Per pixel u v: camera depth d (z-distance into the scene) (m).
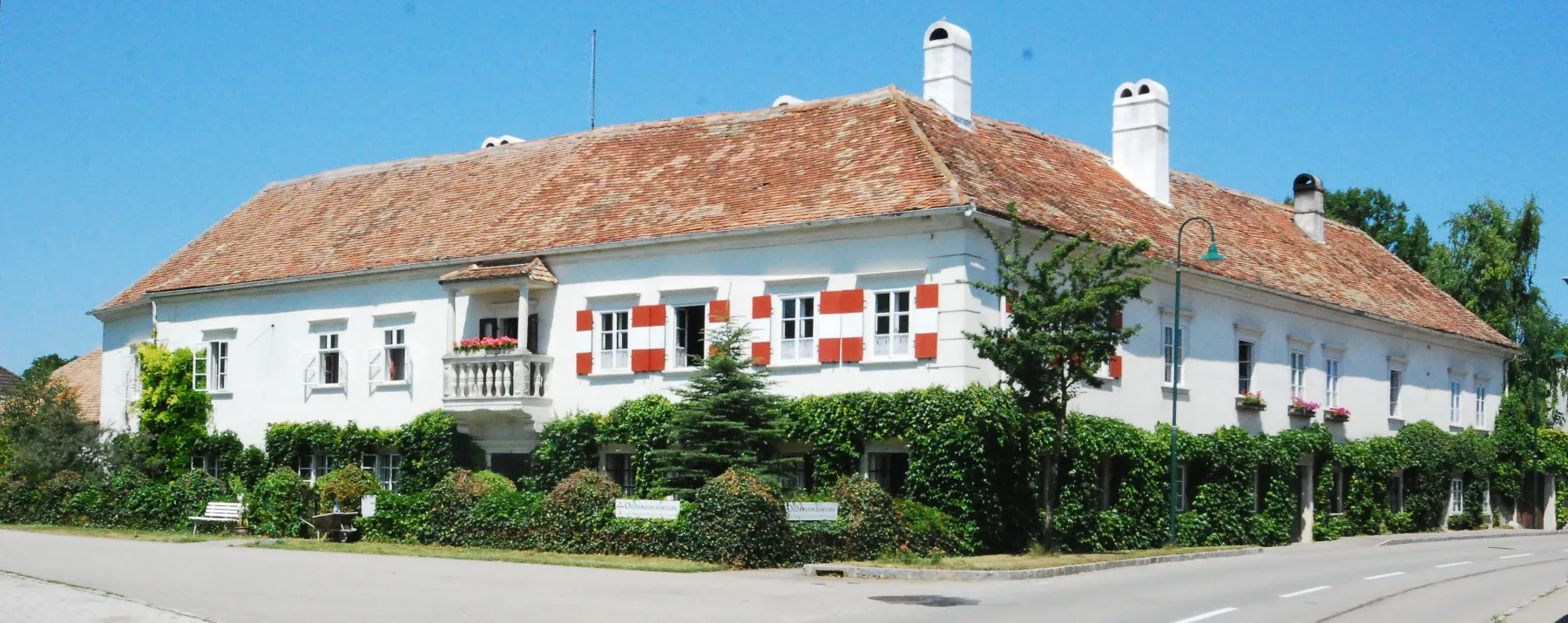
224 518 36.22
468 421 36.69
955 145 34.62
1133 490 33.88
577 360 35.12
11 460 42.75
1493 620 19.61
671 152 38.03
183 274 43.88
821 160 34.41
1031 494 31.08
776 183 34.19
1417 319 47.78
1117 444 33.12
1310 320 42.28
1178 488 35.97
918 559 27.34
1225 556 32.72
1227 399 38.12
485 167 41.88
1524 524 53.09
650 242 33.88
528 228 37.16
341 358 39.56
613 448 34.25
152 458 42.31
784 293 32.34
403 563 27.50
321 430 39.38
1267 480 39.25
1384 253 55.22
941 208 29.98
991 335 28.77
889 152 33.34
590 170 38.94
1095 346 28.52
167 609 19.66
